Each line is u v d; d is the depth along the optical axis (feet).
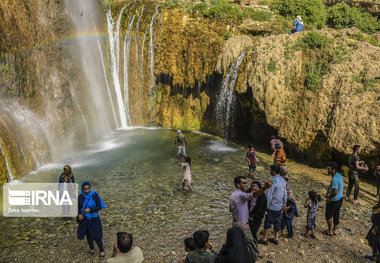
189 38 62.39
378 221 19.22
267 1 72.59
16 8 39.06
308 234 23.97
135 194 31.99
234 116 55.72
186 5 66.03
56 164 41.60
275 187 21.31
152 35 65.72
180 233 24.13
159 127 69.56
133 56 68.08
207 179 36.40
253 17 63.67
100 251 21.01
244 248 12.59
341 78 39.70
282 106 44.42
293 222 26.07
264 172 39.06
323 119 39.96
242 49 53.93
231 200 18.70
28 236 23.79
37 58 42.78
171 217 26.86
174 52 64.28
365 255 21.35
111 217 26.86
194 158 45.03
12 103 37.58
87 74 56.75
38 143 40.60
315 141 41.04
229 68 54.44
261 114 48.37
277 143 36.19
